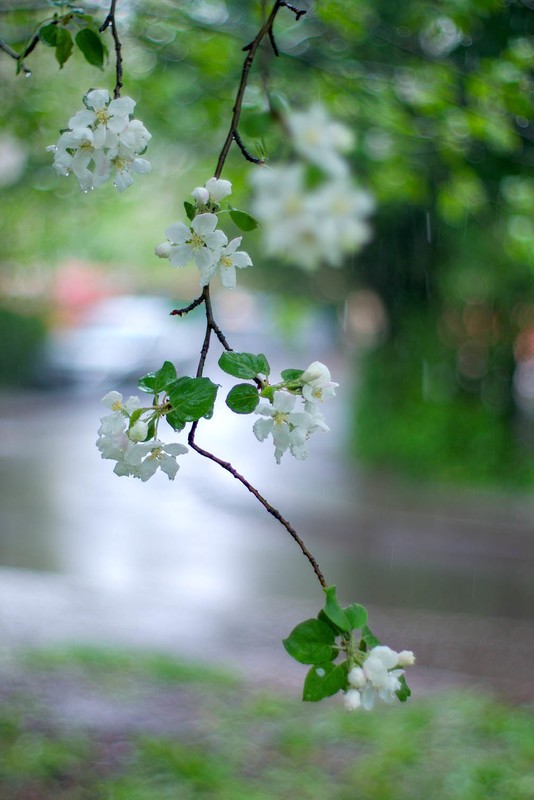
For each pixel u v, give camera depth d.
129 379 23.20
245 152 2.07
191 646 7.42
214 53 5.62
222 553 10.66
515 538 11.57
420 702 6.37
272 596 9.03
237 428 18.95
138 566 9.86
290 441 1.80
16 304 22.56
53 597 8.45
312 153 1.54
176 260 1.83
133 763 5.18
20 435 17.91
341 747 5.59
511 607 9.21
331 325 22.25
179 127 6.81
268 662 7.21
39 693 6.02
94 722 5.66
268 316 16.81
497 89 4.98
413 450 14.75
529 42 5.68
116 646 7.11
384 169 6.02
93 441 17.55
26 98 6.75
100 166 1.93
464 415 14.70
